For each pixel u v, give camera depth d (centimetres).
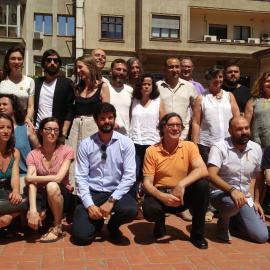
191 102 545
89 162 393
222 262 331
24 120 445
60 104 490
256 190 408
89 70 464
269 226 446
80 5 1888
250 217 393
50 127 392
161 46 1894
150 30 1881
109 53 1917
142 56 1894
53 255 339
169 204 367
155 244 378
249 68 2023
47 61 487
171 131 387
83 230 365
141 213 476
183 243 383
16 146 429
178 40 1908
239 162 401
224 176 409
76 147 470
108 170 390
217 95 490
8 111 428
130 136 498
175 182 399
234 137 395
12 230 411
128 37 1931
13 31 1917
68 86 490
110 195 389
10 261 322
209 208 490
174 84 533
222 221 396
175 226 448
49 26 2030
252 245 383
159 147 400
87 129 464
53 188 373
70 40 2031
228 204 384
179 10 1922
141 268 313
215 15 2100
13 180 395
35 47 2008
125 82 552
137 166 487
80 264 318
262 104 487
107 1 1914
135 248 364
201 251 360
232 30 2125
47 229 408
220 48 1955
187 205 388
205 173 375
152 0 1891
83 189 381
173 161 396
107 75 1928
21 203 376
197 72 1980
